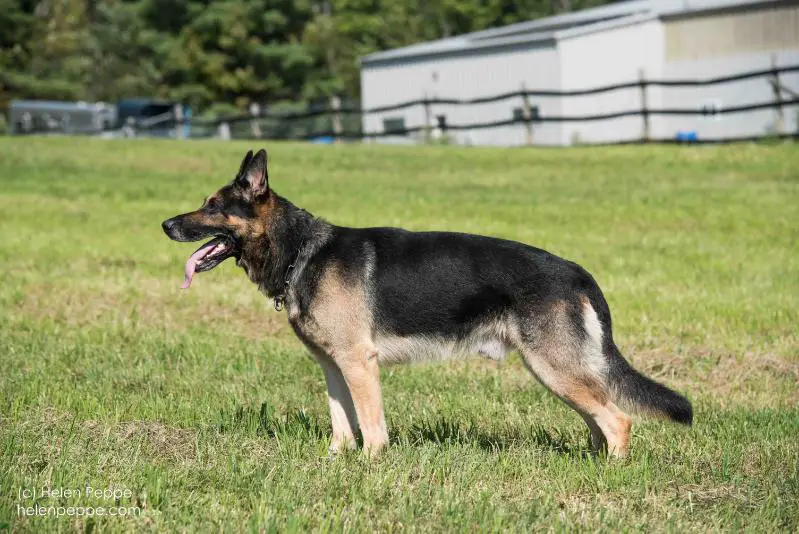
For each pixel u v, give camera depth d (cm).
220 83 5475
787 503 508
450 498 498
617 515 489
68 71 6016
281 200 626
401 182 2198
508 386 786
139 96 5903
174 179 2250
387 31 6731
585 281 582
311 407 716
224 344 912
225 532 450
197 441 591
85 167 2425
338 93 5856
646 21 3425
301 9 5834
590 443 616
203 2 5631
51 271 1272
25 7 5856
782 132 2734
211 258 625
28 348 867
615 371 574
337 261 596
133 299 1118
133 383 761
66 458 538
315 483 521
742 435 634
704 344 923
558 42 3334
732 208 1738
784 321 991
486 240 600
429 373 823
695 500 522
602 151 2645
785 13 3075
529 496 521
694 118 3331
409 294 585
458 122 3797
